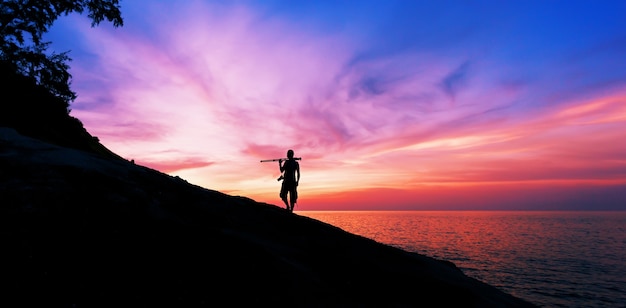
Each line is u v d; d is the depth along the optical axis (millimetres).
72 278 2799
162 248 3633
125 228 3814
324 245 5707
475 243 131125
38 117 12352
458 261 79625
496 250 106812
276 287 3557
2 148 4871
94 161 5398
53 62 17422
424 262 6723
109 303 2645
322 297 3709
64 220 3590
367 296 4168
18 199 3678
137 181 5348
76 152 5547
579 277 62625
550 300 45219
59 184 4219
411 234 179750
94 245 3328
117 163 5777
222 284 3324
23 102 12203
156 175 6012
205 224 4809
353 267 5016
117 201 4352
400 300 4410
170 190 5578
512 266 74000
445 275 6281
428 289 5070
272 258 4133
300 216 7121
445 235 174500
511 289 51281
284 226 6078
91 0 17750
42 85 16125
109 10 18344
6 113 11023
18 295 2451
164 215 4500
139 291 2883
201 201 5703
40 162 4668
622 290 51781
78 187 4336
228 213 5668
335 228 7074
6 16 15922
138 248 3504
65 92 17312
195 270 3416
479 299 5371
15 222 3309
